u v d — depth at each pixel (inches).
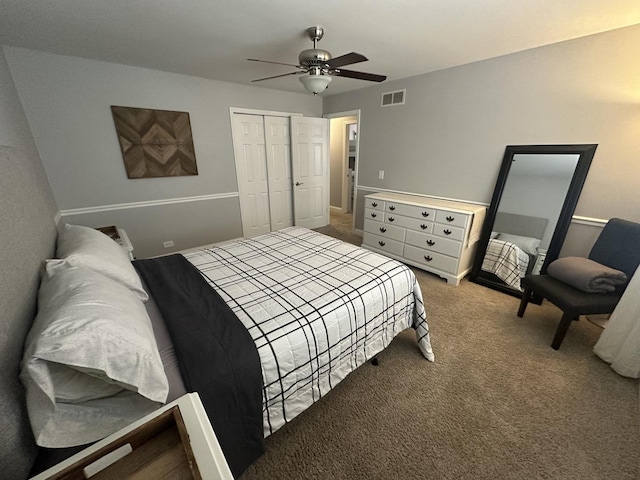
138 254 128.7
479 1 64.1
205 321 47.9
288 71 119.9
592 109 85.6
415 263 126.6
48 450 30.0
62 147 102.3
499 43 89.4
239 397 39.4
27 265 39.4
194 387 35.9
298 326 48.2
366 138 159.2
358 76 89.0
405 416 56.8
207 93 132.9
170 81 121.2
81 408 30.3
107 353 29.5
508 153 103.9
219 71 119.6
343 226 202.2
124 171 117.5
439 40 87.0
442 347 77.3
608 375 66.6
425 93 126.0
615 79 80.5
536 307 97.0
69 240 56.4
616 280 72.5
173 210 135.1
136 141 116.6
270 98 155.9
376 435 52.9
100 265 47.4
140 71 113.0
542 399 60.4
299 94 167.9
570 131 90.7
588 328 84.7
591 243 91.4
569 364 70.3
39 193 65.8
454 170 123.3
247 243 91.5
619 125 81.8
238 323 47.6
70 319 29.1
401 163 144.5
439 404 59.6
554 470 46.6
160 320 49.7
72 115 102.2
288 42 88.4
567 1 64.1
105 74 105.7
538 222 99.0
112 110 109.1
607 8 67.0
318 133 178.2
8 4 62.2
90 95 104.3
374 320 61.7
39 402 28.0
